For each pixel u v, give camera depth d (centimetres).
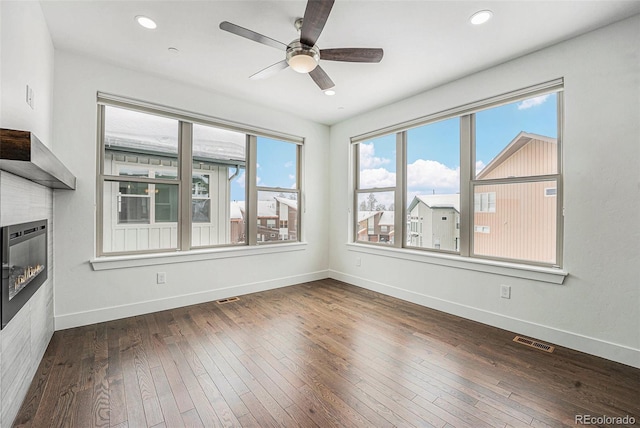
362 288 412
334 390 180
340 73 294
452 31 225
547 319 246
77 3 197
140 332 260
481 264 286
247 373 198
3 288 130
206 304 339
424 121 341
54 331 256
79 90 266
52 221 251
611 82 215
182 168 333
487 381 190
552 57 243
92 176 273
